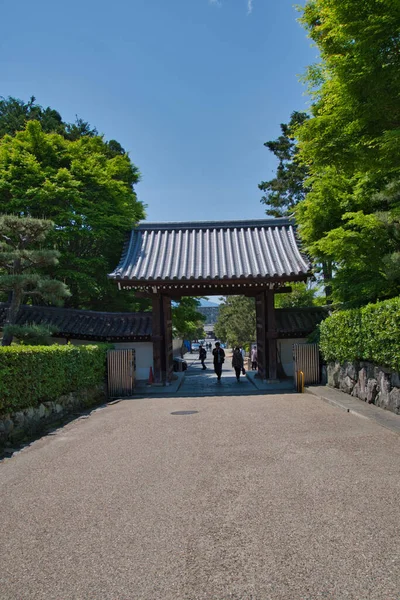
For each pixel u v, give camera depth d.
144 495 4.41
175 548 3.24
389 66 6.03
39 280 12.17
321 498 4.08
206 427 7.88
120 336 17.50
